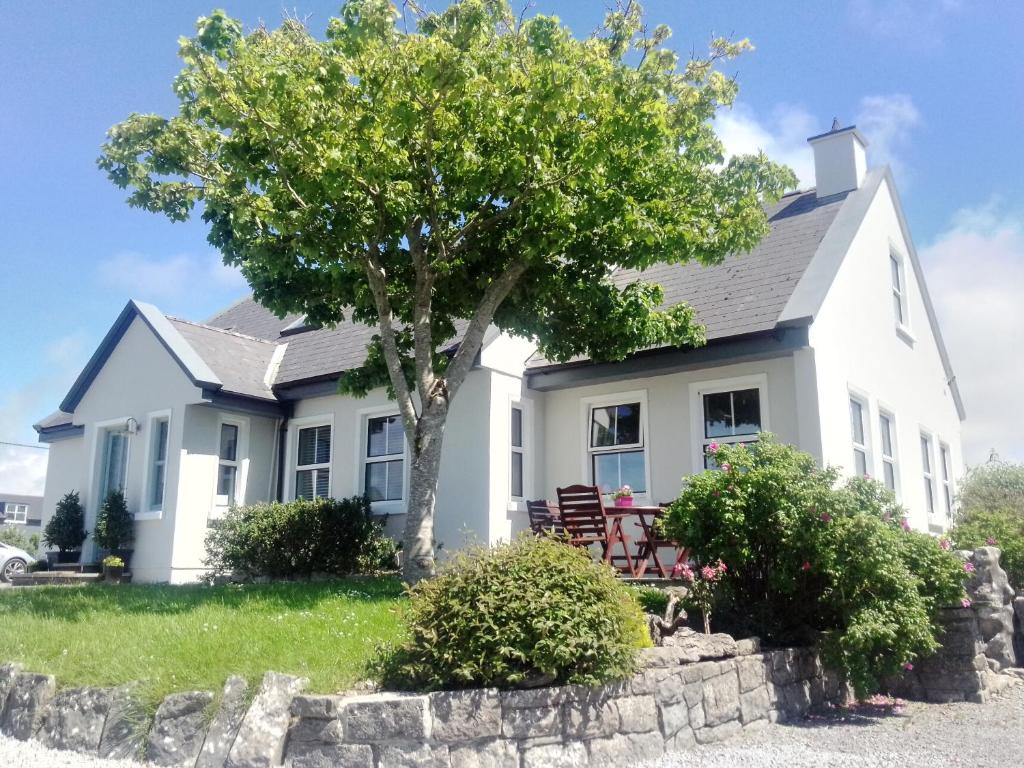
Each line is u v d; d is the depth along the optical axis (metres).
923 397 15.59
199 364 13.95
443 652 5.50
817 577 7.86
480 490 12.33
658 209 9.84
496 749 5.19
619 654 5.76
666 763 5.61
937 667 8.37
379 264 10.52
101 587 11.18
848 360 12.12
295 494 15.03
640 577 10.61
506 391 12.87
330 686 5.44
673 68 10.13
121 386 15.00
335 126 8.76
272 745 5.11
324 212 9.62
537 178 9.06
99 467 15.10
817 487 7.75
